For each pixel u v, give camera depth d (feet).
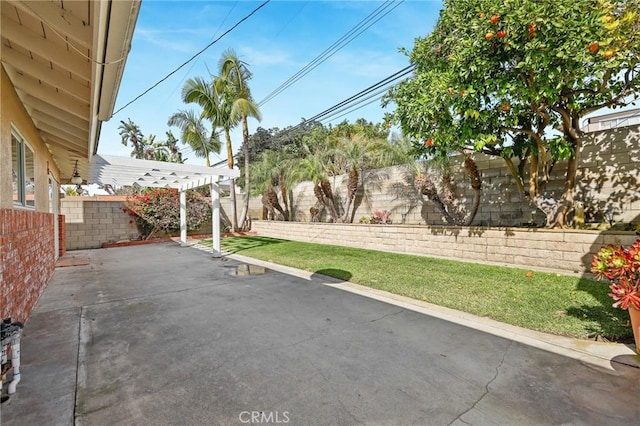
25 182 15.60
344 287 18.53
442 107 19.88
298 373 8.94
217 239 31.24
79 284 20.16
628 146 20.77
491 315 13.05
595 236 19.17
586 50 14.66
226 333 11.87
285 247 35.99
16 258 12.16
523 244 22.44
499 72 18.51
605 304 13.65
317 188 42.45
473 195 28.78
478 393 7.93
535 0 15.66
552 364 9.25
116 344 10.97
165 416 7.16
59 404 7.56
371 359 9.72
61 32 8.94
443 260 25.57
